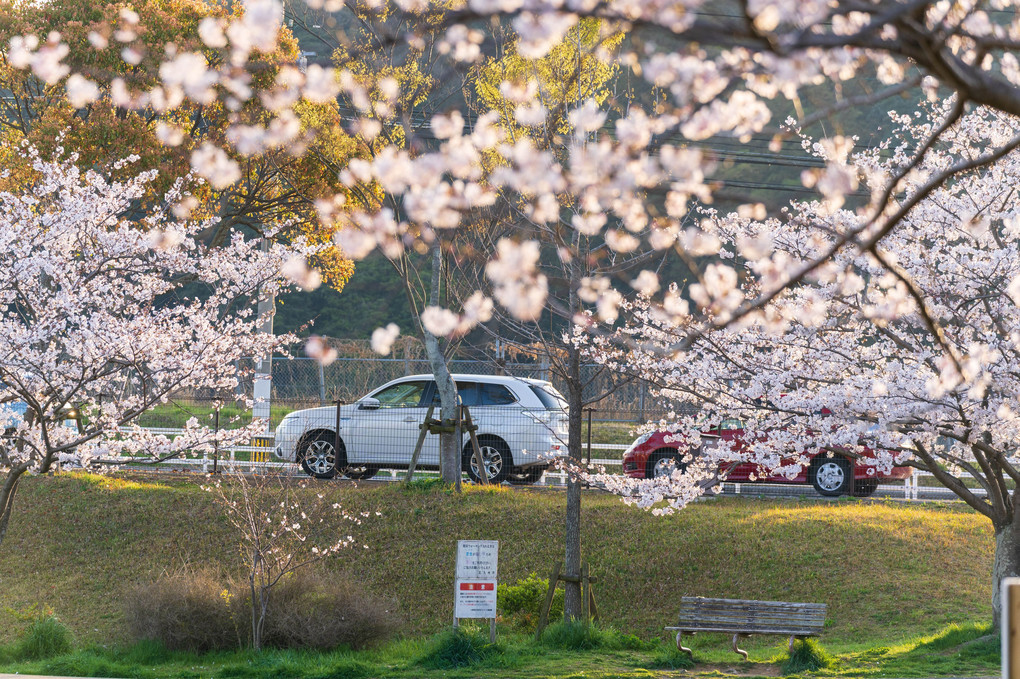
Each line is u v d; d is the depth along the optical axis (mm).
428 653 24078
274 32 9328
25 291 27281
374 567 32062
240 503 34312
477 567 24969
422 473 40156
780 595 29312
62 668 23766
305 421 39781
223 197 46906
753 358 23734
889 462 23250
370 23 27250
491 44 9602
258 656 24797
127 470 40844
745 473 37469
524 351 25625
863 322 22953
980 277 21125
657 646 26219
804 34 6945
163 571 30859
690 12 7129
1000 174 22312
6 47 43438
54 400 24234
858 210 21500
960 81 7293
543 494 37438
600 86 24094
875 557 30609
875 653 23906
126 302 29641
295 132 10812
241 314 32125
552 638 26000
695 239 11422
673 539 32438
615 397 55594
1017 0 9609
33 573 32375
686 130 9844
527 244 9234
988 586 28609
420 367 70438
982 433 22188
